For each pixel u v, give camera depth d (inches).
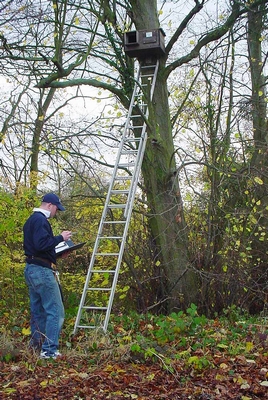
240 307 364.8
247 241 365.1
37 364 207.0
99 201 428.5
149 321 286.0
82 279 429.1
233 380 188.4
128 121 336.2
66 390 177.5
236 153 381.4
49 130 378.3
